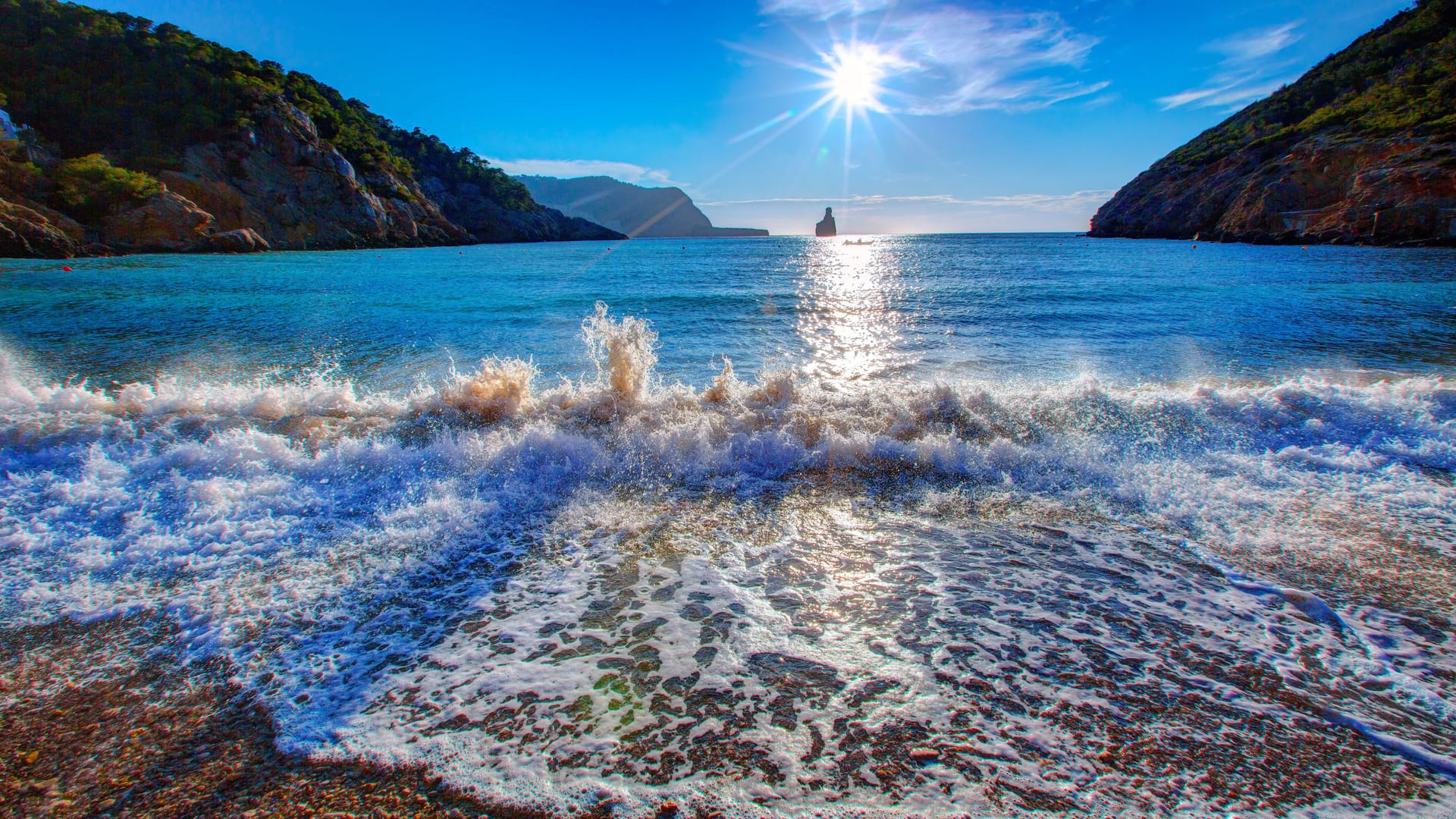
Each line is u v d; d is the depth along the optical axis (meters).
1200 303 16.98
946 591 2.94
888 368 9.38
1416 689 2.29
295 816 1.78
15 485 3.96
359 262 38.31
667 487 4.12
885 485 4.19
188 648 2.55
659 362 9.88
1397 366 8.94
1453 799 1.83
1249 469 4.39
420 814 1.78
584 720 2.12
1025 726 2.10
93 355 9.53
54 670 2.42
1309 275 24.55
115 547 3.30
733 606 2.81
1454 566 3.15
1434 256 32.47
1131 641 2.57
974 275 29.55
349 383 5.72
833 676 2.35
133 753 2.03
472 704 2.21
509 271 32.69
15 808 1.83
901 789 1.84
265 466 4.22
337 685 2.32
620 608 2.80
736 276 31.36
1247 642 2.56
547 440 4.57
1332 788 1.87
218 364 9.06
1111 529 3.58
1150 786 1.87
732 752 1.98
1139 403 5.36
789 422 5.01
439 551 3.30
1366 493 4.00
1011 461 4.51
